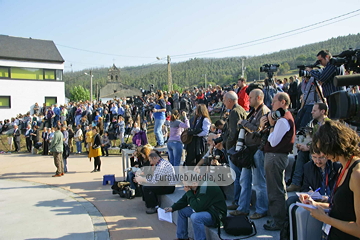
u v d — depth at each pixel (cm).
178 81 11506
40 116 2272
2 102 2827
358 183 204
